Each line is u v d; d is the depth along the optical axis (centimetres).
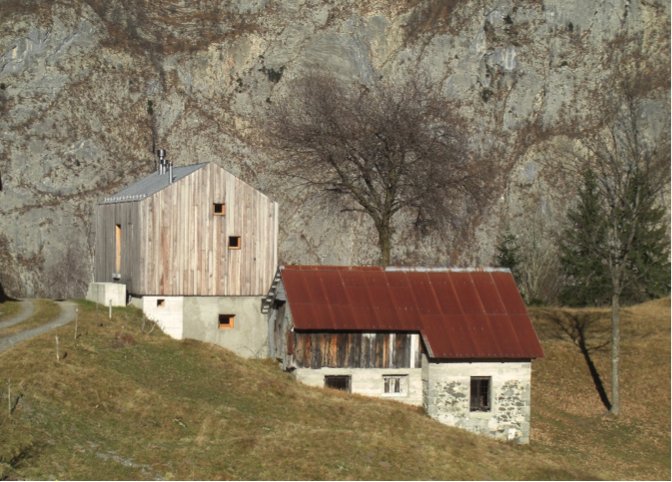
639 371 4634
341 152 4741
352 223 10375
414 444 2683
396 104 4966
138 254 3956
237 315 4088
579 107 12312
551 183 10100
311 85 6738
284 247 10150
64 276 10319
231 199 4103
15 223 10594
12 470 2077
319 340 3378
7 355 2911
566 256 6944
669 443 3800
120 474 2159
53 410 2522
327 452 2472
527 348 3441
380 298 3509
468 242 9956
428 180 4719
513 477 2447
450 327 3450
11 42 12125
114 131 11912
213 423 2645
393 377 3438
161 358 3281
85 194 11088
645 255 6450
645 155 4394
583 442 3719
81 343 3203
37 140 11381
